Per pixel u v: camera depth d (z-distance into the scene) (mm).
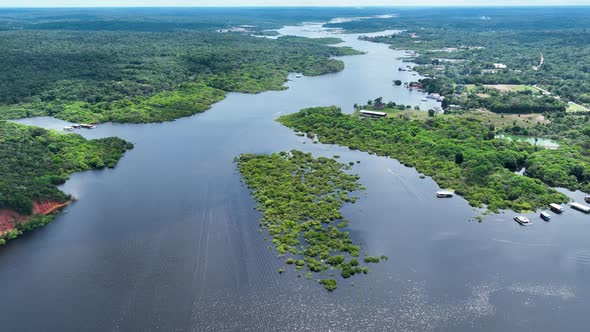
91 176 171500
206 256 118125
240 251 120250
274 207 143750
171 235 128250
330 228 131625
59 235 129500
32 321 96188
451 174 169000
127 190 158250
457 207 147000
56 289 106062
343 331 93000
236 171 175375
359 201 150375
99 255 119250
